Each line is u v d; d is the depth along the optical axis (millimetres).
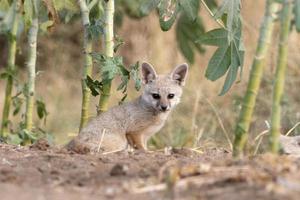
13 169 9023
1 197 7316
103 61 12078
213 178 7680
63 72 21000
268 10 8773
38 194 7543
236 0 11211
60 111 18891
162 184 7785
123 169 8492
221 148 13039
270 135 8664
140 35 21000
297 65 17312
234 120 16062
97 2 12609
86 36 12305
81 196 7500
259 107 15961
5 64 22219
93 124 12477
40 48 21109
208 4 17828
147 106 13039
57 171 8797
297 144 10711
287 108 15211
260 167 8047
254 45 18344
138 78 12344
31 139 12734
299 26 8883
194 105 16531
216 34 11875
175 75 13773
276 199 6812
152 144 15836
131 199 7348
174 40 20641
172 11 12133
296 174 7613
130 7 18891
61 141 17125
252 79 8891
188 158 10266
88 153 11469
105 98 12523
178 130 16000
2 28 13766
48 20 12547
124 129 12742
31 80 12961
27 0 12062
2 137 13359
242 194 7090
